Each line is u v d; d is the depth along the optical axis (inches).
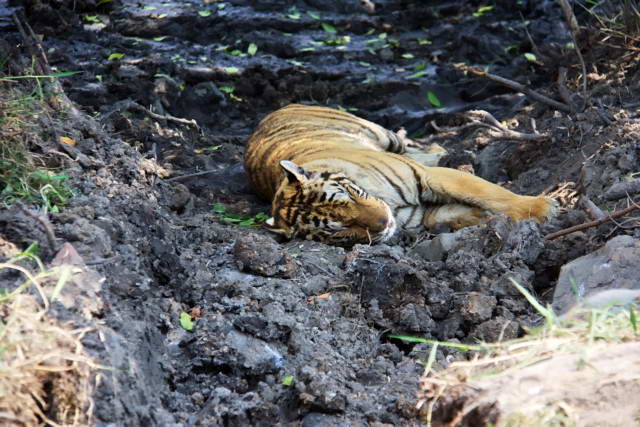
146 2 714.2
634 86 495.5
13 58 408.5
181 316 302.0
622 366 220.1
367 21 710.5
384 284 329.1
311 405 265.9
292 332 296.2
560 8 675.4
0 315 233.0
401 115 625.0
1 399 210.4
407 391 278.2
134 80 597.3
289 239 422.0
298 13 713.6
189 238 389.4
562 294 314.2
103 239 291.1
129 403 234.2
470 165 510.3
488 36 670.5
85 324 243.4
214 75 638.5
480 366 241.3
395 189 434.9
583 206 368.8
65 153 367.2
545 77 623.5
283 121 523.8
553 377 221.0
